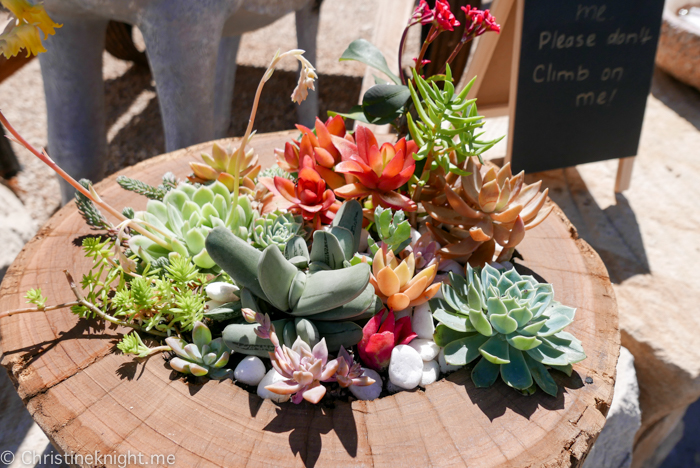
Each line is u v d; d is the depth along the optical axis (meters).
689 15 2.67
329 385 0.78
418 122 0.95
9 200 1.65
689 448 2.10
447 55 1.91
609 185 2.05
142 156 2.46
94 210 0.93
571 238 1.09
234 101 2.81
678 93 2.59
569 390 0.77
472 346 0.80
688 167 2.15
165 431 0.70
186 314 0.79
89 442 0.68
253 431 0.70
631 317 1.56
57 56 1.34
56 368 0.78
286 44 3.32
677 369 1.47
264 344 0.73
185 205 0.92
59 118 1.44
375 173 0.87
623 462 1.42
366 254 0.96
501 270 0.93
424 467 0.66
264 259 0.69
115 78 2.96
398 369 0.77
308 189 0.90
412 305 0.84
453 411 0.74
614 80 1.80
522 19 1.63
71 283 0.79
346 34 3.43
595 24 1.71
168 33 1.24
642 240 1.81
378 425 0.71
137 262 0.93
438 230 0.98
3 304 0.89
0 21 1.06
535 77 1.72
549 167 1.90
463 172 0.91
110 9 1.22
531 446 0.69
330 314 0.75
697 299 1.61
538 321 0.80
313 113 2.43
